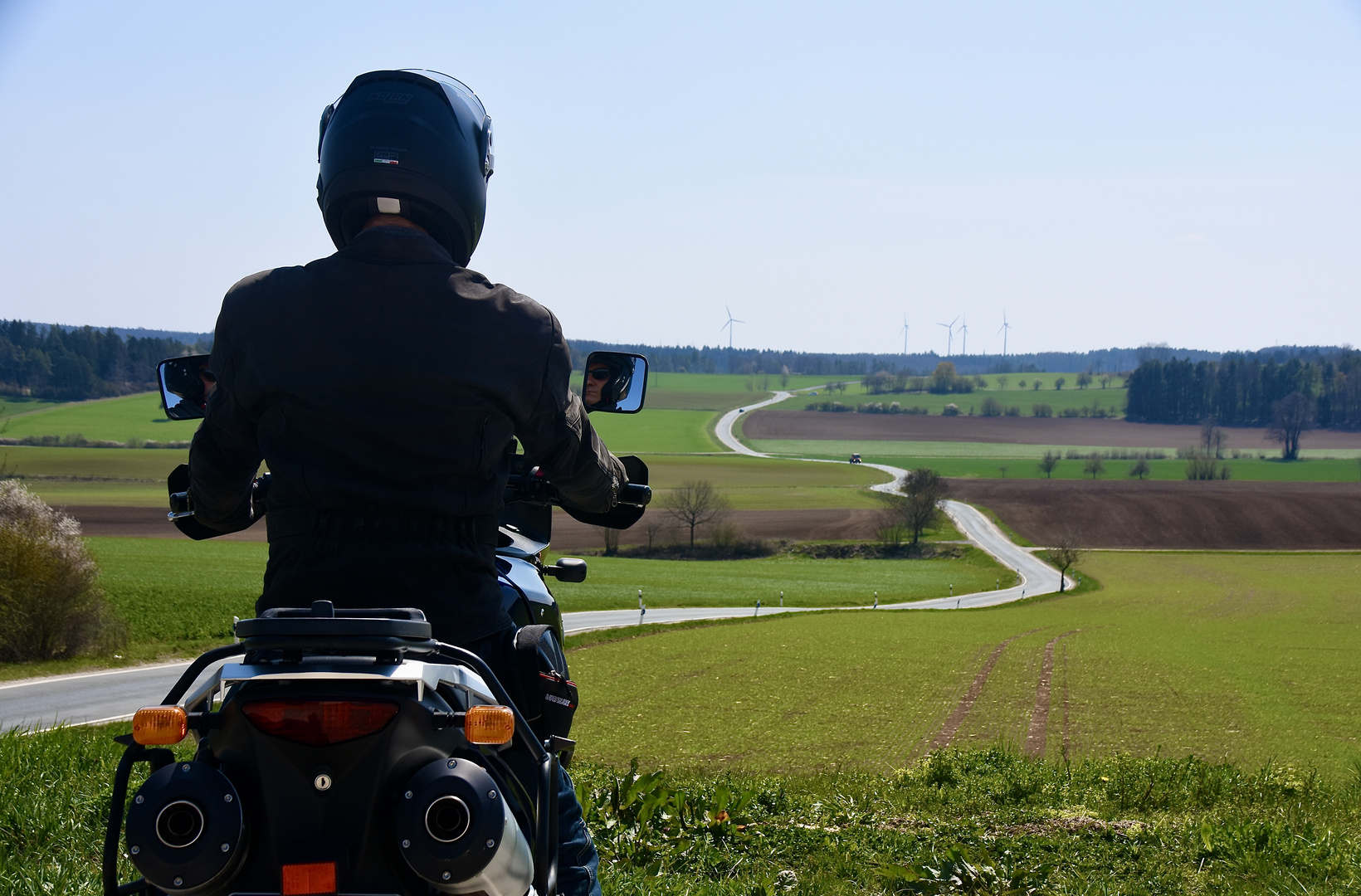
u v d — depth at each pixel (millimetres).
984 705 28250
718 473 148625
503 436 2328
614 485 2771
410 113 2527
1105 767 10031
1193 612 62719
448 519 2273
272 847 1818
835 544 102562
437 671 1920
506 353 2295
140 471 123625
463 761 1846
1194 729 24844
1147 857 5496
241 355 2291
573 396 2531
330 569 2189
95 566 28453
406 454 2211
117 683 23312
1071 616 58938
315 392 2199
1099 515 117125
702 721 25219
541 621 2826
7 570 26562
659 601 61719
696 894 3969
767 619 52750
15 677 23859
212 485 2496
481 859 1775
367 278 2275
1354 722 26203
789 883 4574
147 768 5551
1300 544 104688
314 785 1798
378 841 1827
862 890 4645
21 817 4348
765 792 7004
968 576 85375
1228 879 5090
